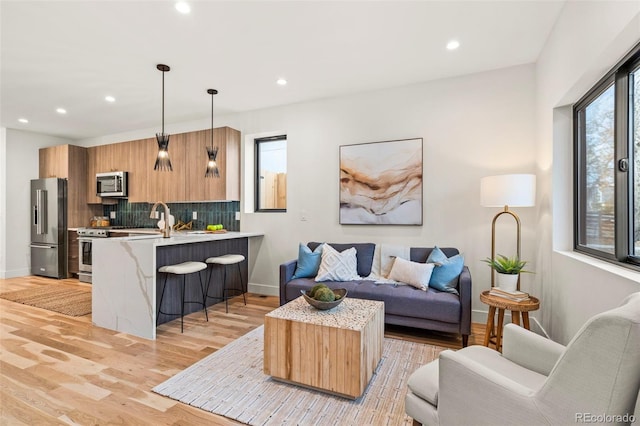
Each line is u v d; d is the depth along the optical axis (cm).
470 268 323
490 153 315
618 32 150
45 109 430
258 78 333
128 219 568
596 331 91
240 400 186
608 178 200
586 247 225
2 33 247
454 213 329
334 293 237
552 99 249
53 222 525
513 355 152
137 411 176
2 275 519
